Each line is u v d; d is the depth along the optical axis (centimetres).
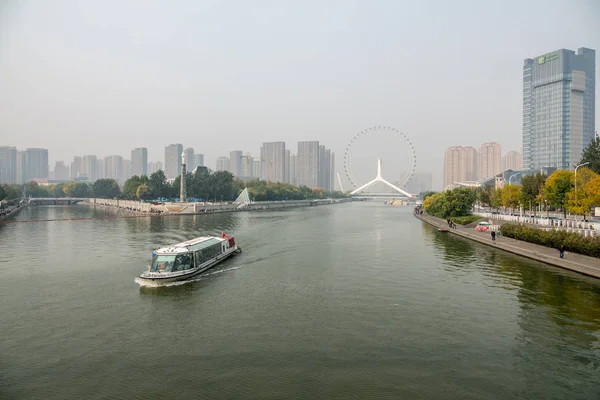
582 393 2400
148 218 14950
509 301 4031
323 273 5394
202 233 9900
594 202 8294
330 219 15350
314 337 3203
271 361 2811
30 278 5050
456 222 11900
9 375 2636
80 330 3372
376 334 3253
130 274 5266
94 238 8850
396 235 9781
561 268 5416
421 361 2795
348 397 2380
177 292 4462
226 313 3778
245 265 5928
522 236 7475
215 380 2570
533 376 2591
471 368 2695
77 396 2402
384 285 4725
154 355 2909
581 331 3266
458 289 4500
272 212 19962
